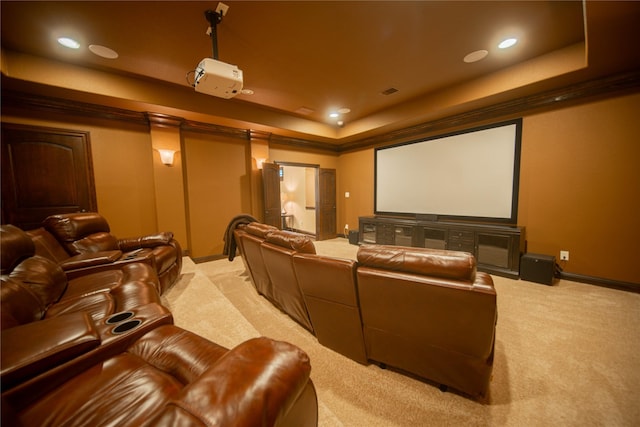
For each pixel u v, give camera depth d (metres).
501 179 3.68
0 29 2.19
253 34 2.33
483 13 2.12
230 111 4.04
